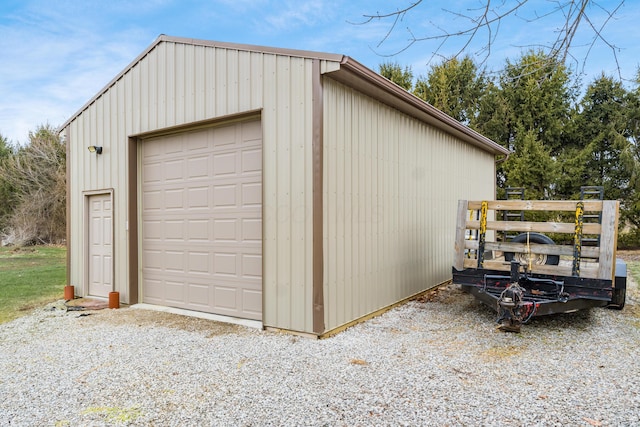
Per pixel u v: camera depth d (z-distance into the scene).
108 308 5.97
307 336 4.43
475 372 3.40
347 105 4.85
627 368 3.50
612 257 4.32
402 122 6.11
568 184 13.87
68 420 2.69
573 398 2.91
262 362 3.68
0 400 3.00
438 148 7.30
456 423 2.58
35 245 17.77
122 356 3.91
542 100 14.00
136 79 6.08
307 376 3.34
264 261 4.78
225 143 5.37
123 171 6.24
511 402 2.85
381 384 3.16
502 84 14.20
